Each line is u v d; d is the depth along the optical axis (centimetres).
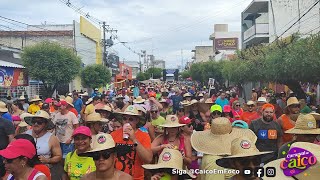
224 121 545
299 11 3947
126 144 558
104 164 421
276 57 1959
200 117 1085
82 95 2225
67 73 3070
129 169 567
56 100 1622
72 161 561
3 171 654
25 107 1716
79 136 533
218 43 8862
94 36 5525
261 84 4253
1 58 2908
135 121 641
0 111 1017
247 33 4834
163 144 640
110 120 989
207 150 529
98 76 4181
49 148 669
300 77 1850
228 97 2181
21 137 493
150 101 1090
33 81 3272
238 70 3116
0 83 2614
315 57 1672
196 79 6750
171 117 657
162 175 475
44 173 468
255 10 4825
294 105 824
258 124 775
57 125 975
